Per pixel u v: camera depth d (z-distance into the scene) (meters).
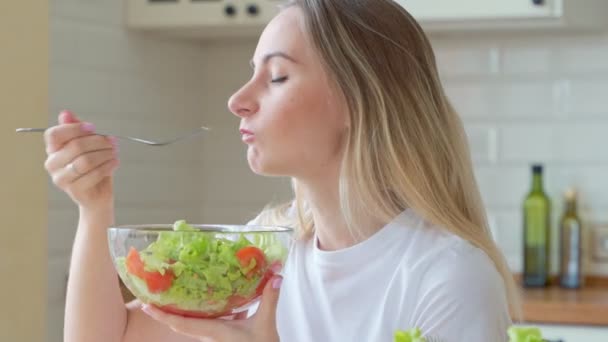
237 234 1.21
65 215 3.04
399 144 1.57
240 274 1.19
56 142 1.47
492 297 1.47
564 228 3.26
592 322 2.82
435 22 3.16
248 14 3.21
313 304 1.64
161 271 1.17
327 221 1.63
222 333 1.22
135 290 1.21
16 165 2.44
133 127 3.34
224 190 3.68
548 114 3.40
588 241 3.34
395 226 1.58
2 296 2.43
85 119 3.14
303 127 1.54
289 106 1.53
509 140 3.43
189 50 3.61
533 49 3.41
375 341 1.55
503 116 3.44
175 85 3.54
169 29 3.33
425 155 1.58
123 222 3.31
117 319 1.60
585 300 2.93
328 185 1.60
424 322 1.49
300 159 1.55
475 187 1.67
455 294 1.46
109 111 3.23
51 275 2.98
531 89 3.41
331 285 1.61
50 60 2.99
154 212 3.46
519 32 3.41
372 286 1.58
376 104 1.56
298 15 1.56
